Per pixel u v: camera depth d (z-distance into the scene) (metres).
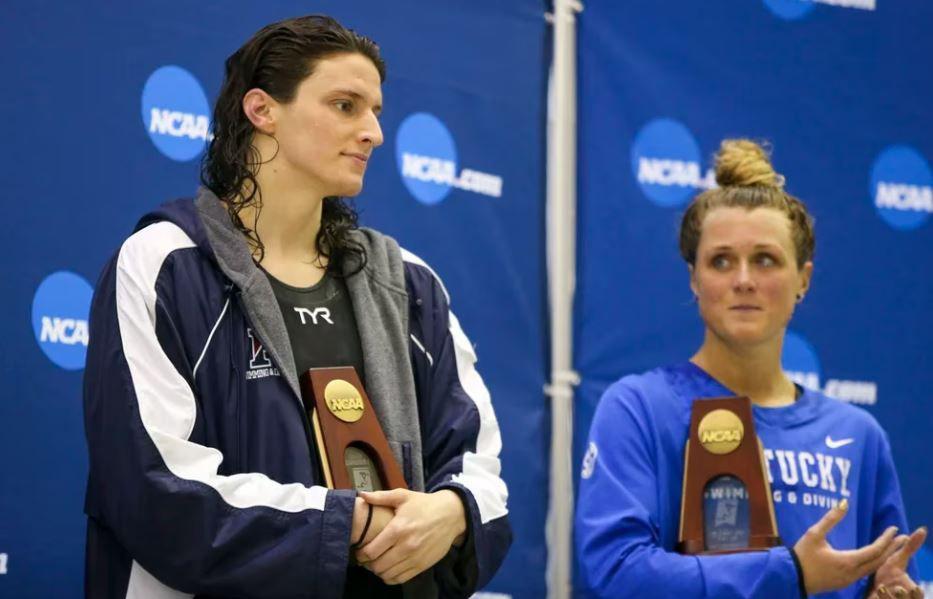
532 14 4.89
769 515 3.47
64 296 3.95
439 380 3.18
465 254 4.63
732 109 5.16
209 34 4.30
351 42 3.12
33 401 3.87
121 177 4.08
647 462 3.63
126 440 2.75
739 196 3.82
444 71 4.70
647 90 5.03
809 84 5.30
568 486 4.68
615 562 3.46
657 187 4.99
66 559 3.88
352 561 2.80
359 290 3.15
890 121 5.40
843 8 5.40
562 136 4.88
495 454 3.13
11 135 3.91
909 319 5.29
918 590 3.45
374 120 3.10
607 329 4.83
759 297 3.72
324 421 2.91
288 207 3.10
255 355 2.94
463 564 2.88
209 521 2.69
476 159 4.71
